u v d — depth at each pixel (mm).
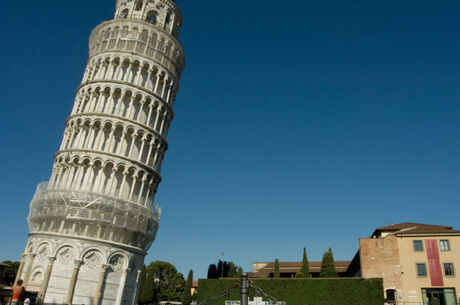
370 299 47938
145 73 61719
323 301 49938
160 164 61156
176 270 120938
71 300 44750
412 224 65438
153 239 56781
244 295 13117
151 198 57875
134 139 55750
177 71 67625
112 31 62906
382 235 64062
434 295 51188
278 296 52125
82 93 59844
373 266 54438
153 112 60438
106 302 47094
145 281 91188
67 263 46625
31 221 51875
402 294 51906
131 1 67062
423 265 52781
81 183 51844
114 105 57500
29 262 47594
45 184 54156
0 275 50812
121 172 53750
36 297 44969
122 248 50000
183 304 91375
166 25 68562
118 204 50750
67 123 58250
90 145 53875
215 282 58438
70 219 47969
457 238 52844
